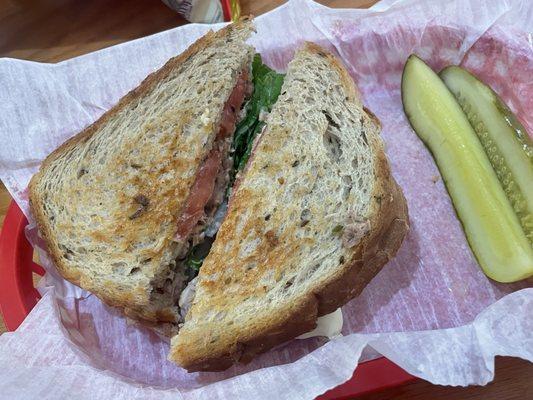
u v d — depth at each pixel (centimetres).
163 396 15
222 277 16
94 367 17
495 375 16
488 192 18
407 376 15
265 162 17
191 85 19
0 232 20
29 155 21
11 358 16
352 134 17
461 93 21
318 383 14
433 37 22
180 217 18
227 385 15
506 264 18
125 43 22
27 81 21
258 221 17
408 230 19
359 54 23
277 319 16
